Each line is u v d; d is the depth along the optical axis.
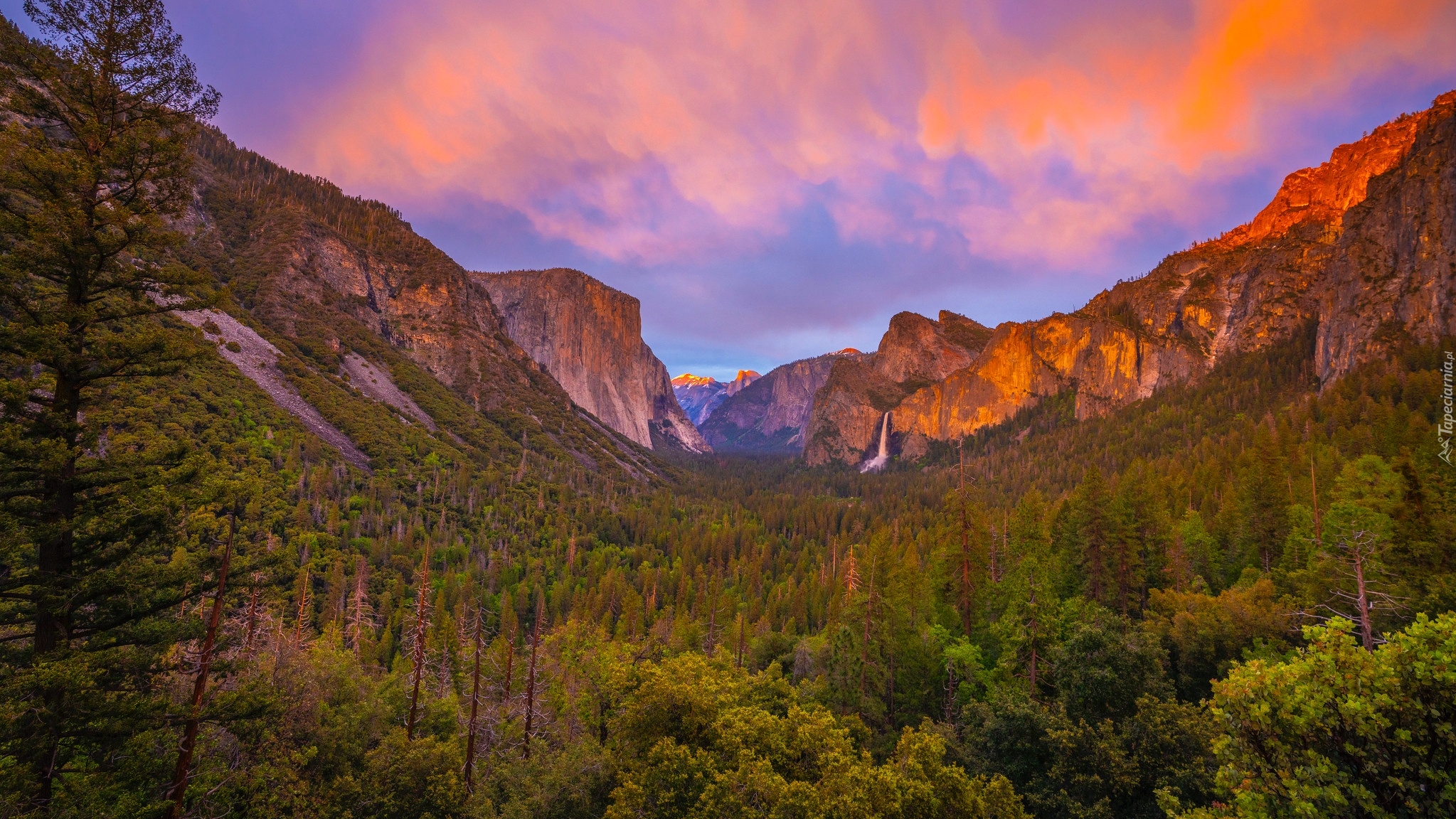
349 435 153.38
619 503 194.12
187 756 22.45
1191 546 59.75
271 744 31.14
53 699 18.50
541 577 115.44
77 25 21.36
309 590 72.38
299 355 187.12
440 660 59.78
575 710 48.38
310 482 112.06
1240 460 84.19
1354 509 43.91
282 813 28.48
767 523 176.75
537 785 35.03
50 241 19.89
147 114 22.92
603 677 50.62
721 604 95.62
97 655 19.39
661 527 165.12
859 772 24.80
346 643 69.38
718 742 30.14
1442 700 13.13
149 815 20.34
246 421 121.69
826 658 52.91
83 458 22.00
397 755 35.50
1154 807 25.89
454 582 101.12
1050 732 28.14
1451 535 37.88
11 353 19.55
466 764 38.09
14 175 19.95
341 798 31.92
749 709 32.66
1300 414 115.50
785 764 30.12
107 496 21.53
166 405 98.44
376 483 130.75
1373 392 112.38
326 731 34.34
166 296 23.86
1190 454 118.69
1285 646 36.19
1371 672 13.70
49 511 19.78
